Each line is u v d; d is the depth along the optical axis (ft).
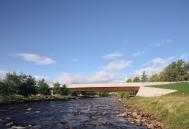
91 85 452.76
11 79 320.09
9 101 243.60
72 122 137.39
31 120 141.90
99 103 294.25
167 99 191.21
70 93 477.36
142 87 380.99
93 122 137.18
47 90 408.26
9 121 135.85
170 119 126.31
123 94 441.68
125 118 151.94
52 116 161.48
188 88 289.74
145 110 187.52
